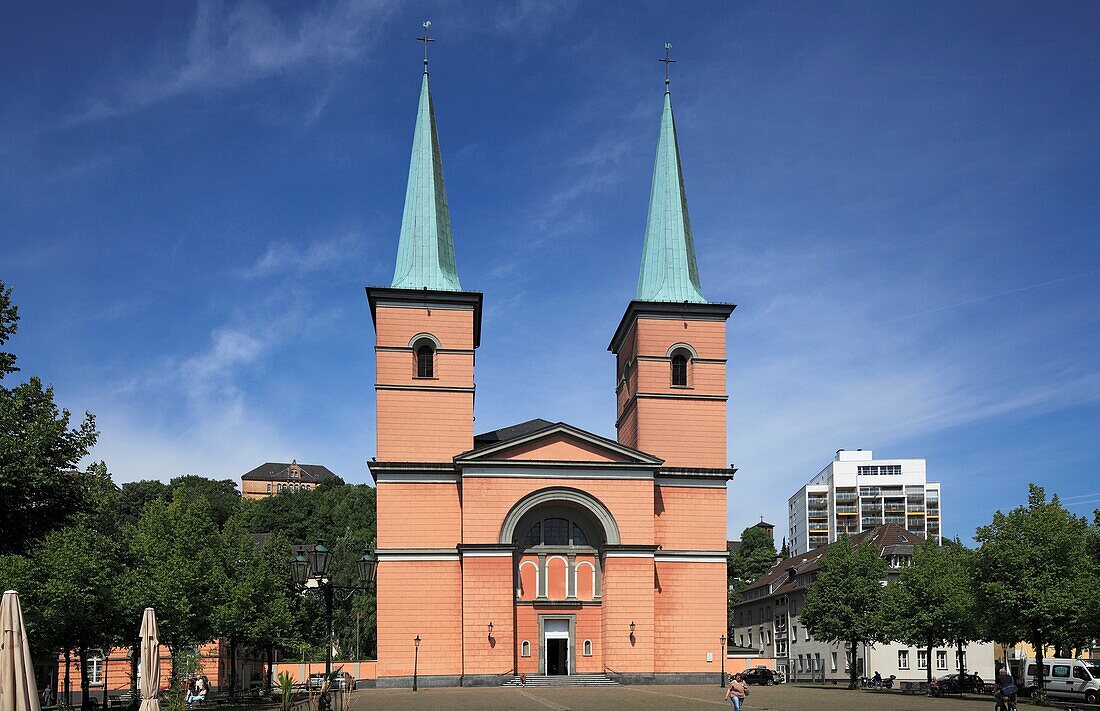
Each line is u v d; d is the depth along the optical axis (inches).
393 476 2343.8
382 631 2272.4
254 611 2402.8
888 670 3412.9
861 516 5974.4
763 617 4434.1
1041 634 1935.3
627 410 2640.3
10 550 1282.0
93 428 1344.7
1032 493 2048.5
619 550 2306.8
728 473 2454.5
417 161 2588.6
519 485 2310.5
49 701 2502.5
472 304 2448.3
